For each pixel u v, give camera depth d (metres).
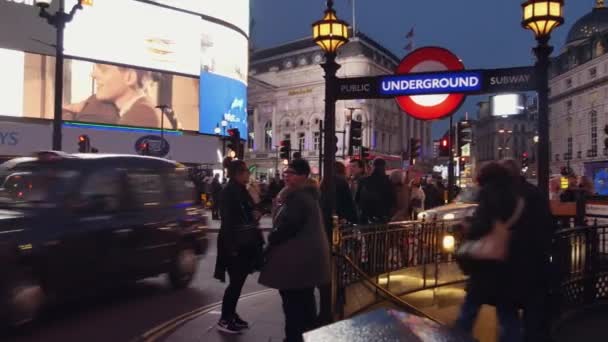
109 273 7.30
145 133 48.50
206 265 11.51
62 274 6.57
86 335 6.27
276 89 95.75
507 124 132.25
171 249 8.61
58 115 14.76
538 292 4.85
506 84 6.07
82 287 6.89
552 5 5.86
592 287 7.36
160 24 49.44
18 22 41.50
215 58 54.12
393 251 7.96
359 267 7.03
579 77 96.62
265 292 8.70
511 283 4.66
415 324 1.71
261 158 93.75
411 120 104.50
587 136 93.94
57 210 6.71
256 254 6.28
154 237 8.20
